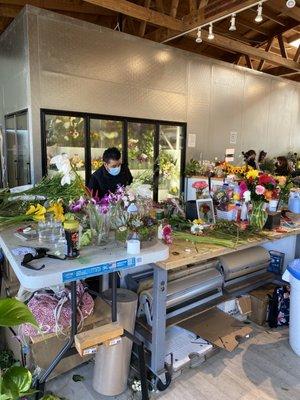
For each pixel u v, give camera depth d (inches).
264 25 276.1
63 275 54.7
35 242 70.4
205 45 295.0
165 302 76.0
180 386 80.0
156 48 204.4
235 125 269.6
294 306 92.2
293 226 107.0
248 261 111.1
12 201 93.8
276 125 310.7
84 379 81.9
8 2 189.8
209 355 90.0
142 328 85.1
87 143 181.3
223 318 98.8
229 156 269.3
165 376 78.4
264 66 342.6
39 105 161.8
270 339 101.3
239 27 274.4
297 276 88.5
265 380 82.9
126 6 169.0
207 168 212.4
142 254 65.4
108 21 237.9
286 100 315.6
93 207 70.2
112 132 192.7
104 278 94.1
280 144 320.5
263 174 108.8
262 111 292.8
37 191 96.7
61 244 68.3
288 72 333.1
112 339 62.8
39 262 58.1
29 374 55.6
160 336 76.5
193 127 236.7
